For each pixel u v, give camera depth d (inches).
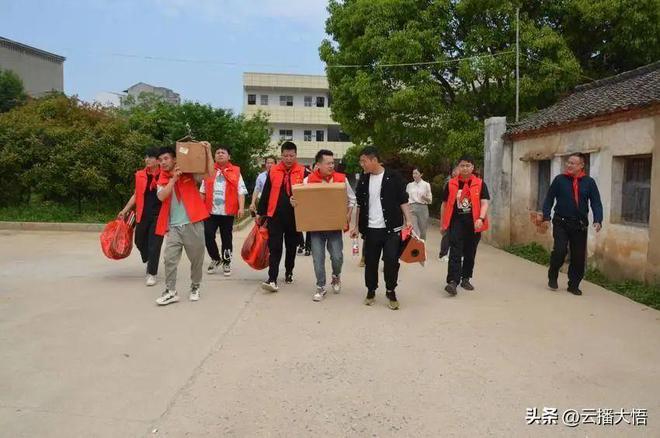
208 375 177.0
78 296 275.1
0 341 205.8
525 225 474.3
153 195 298.7
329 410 154.5
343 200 264.8
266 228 301.1
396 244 257.6
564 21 615.2
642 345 211.0
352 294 290.4
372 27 648.4
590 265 377.1
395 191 258.1
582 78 587.8
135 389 165.9
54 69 1662.2
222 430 142.8
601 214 293.6
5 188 613.6
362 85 650.8
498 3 598.2
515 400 162.2
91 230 553.9
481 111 661.3
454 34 650.8
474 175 305.0
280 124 1867.6
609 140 355.3
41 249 426.6
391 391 167.0
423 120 665.6
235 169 334.3
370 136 759.7
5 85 1274.6
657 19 574.6
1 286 295.9
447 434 142.4
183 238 258.5
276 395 163.3
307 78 1854.1
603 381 176.6
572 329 230.7
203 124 762.2
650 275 313.0
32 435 138.3
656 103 301.6
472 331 226.1
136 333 217.3
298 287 305.6
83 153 596.1
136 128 700.7
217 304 263.4
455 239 291.4
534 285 321.7
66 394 161.6
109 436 138.7
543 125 425.1
